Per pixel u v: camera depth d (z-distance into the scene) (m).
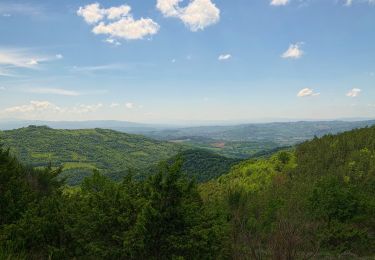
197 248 8.98
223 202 20.73
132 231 8.63
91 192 9.98
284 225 8.30
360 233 18.25
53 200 11.63
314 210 20.62
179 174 9.59
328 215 20.38
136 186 10.29
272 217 20.33
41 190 17.42
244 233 9.59
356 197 21.36
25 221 10.09
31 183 17.16
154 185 9.49
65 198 12.69
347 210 20.44
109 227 9.11
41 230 9.91
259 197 34.62
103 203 9.42
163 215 8.92
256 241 9.35
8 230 9.80
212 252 9.20
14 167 14.50
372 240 18.52
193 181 9.92
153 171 9.83
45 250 9.80
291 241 7.95
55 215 10.45
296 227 8.28
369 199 22.56
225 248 9.53
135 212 9.23
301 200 22.59
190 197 10.14
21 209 11.57
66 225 9.60
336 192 21.27
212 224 9.53
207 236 8.96
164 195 9.23
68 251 9.62
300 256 8.64
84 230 9.35
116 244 9.05
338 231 18.38
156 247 9.02
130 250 8.55
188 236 8.95
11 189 12.22
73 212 10.39
